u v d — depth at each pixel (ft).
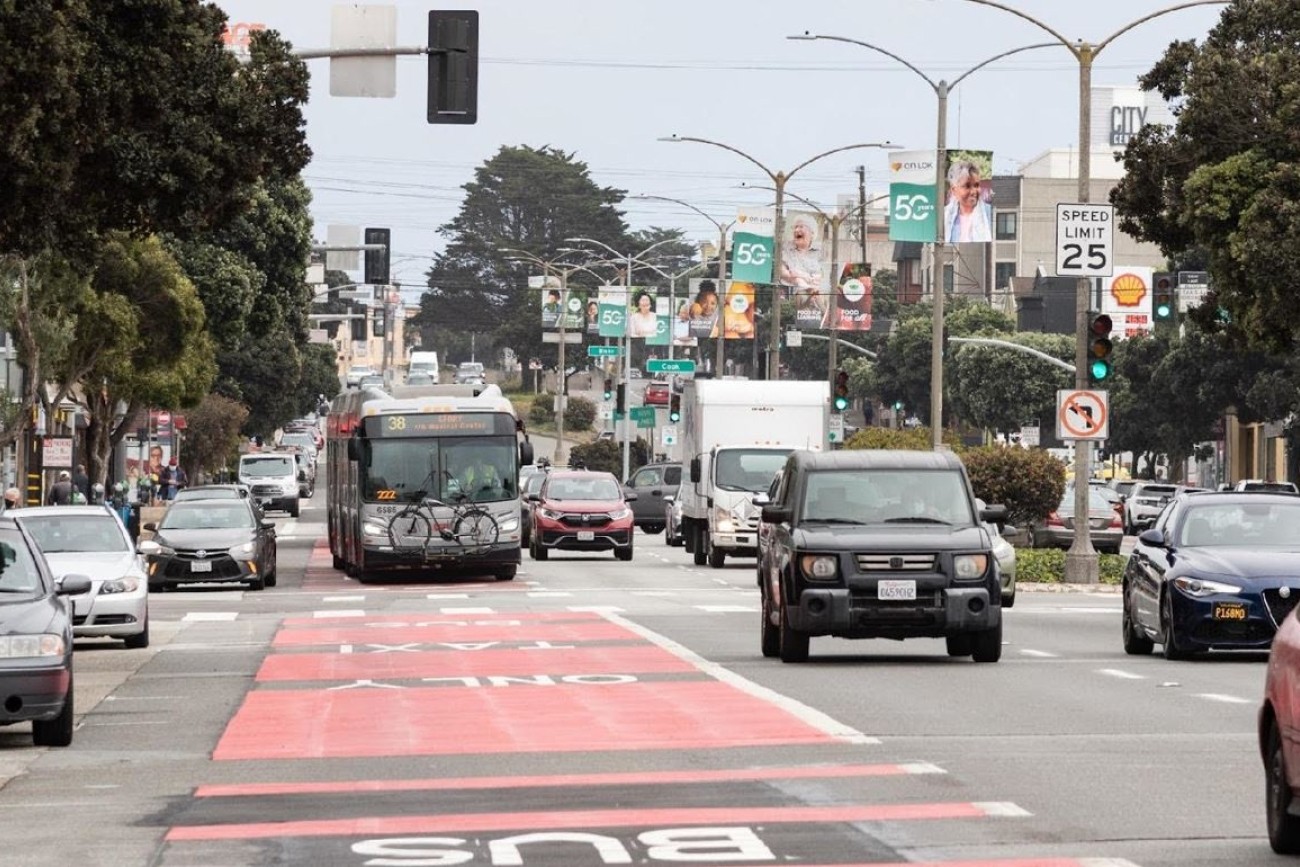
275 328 460.96
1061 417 268.00
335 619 208.33
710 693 128.98
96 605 169.89
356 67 178.50
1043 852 69.82
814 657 157.69
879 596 145.18
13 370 365.81
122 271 371.35
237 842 74.18
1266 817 75.41
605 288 580.71
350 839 74.18
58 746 107.65
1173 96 293.64
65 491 329.11
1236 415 579.89
